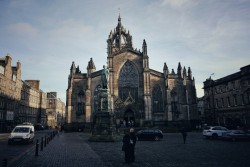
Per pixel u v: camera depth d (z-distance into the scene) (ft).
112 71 214.07
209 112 234.99
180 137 142.31
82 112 215.31
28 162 53.16
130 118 209.97
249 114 174.50
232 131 114.42
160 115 215.51
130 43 285.64
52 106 436.35
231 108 198.39
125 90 216.95
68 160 55.88
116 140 109.60
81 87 220.43
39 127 278.87
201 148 82.17
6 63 227.61
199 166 47.93
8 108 231.09
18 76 263.29
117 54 221.46
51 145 92.53
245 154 65.36
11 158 59.06
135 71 221.46
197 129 224.53
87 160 55.93
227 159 56.54
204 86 244.83
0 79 212.84
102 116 112.98
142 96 215.31
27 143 100.32
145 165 49.42
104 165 49.47
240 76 185.88
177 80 227.40
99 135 110.11
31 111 316.81
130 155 52.95
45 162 53.16
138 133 120.88
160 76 222.69
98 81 215.31
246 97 178.19
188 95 236.84
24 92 288.10
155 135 118.83
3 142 107.76
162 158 59.06
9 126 226.17
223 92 211.41
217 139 125.90
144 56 218.59
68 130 209.15
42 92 361.92
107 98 116.16
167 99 213.87
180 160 55.77
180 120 218.79
